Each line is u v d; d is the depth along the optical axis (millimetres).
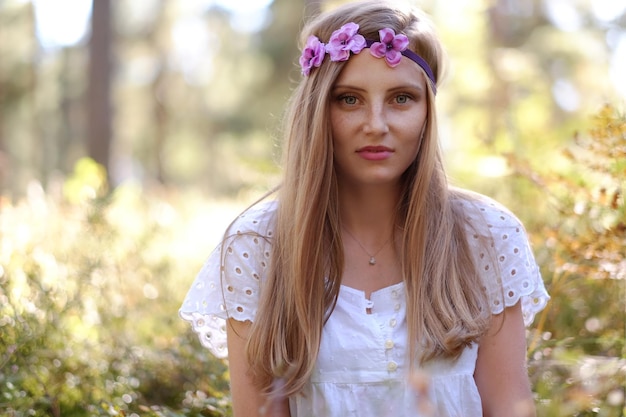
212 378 2799
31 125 24828
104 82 14555
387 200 2119
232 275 2092
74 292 3314
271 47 20703
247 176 6703
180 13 24781
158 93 25422
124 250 4273
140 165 27328
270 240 2115
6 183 10492
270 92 21031
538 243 2930
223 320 2184
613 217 2805
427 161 2076
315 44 2064
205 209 7633
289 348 2021
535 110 6266
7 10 19734
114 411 2473
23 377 2648
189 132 26734
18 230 3875
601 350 2801
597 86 12656
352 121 2025
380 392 1970
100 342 3221
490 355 2090
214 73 25141
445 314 1993
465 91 8180
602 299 2898
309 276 2008
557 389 2238
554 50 14047
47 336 2854
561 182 2885
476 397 2012
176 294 4148
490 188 3941
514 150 3725
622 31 13992
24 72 20078
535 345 2498
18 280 3082
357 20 2061
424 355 1953
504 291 2102
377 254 2115
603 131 2580
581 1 15172
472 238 2131
